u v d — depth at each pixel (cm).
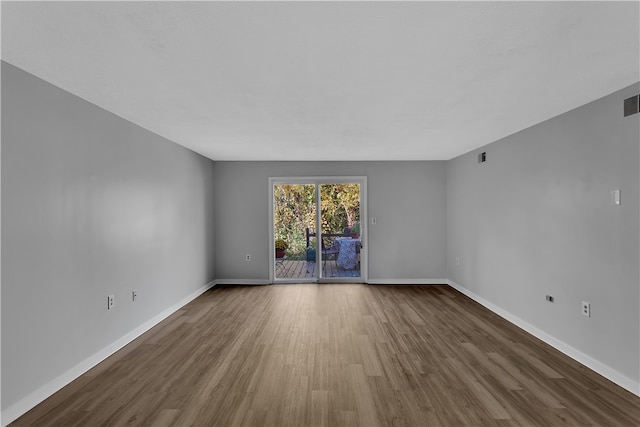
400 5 164
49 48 211
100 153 337
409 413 247
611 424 233
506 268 467
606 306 302
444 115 360
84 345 314
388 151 579
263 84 271
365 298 577
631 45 208
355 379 298
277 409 253
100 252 337
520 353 353
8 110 238
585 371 312
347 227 693
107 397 271
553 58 226
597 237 311
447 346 371
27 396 253
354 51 214
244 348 368
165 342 386
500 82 268
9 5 163
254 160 679
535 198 403
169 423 237
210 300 565
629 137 278
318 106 329
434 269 691
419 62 231
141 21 179
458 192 629
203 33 191
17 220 246
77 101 304
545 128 383
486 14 173
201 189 612
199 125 403
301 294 604
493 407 254
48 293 273
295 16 174
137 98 307
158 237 456
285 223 691
